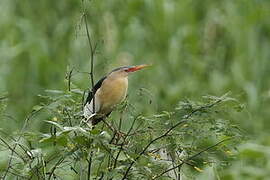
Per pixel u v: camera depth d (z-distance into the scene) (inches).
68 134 244.8
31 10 604.4
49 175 269.3
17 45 583.8
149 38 592.4
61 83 560.4
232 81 590.2
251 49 608.4
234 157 281.3
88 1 289.4
